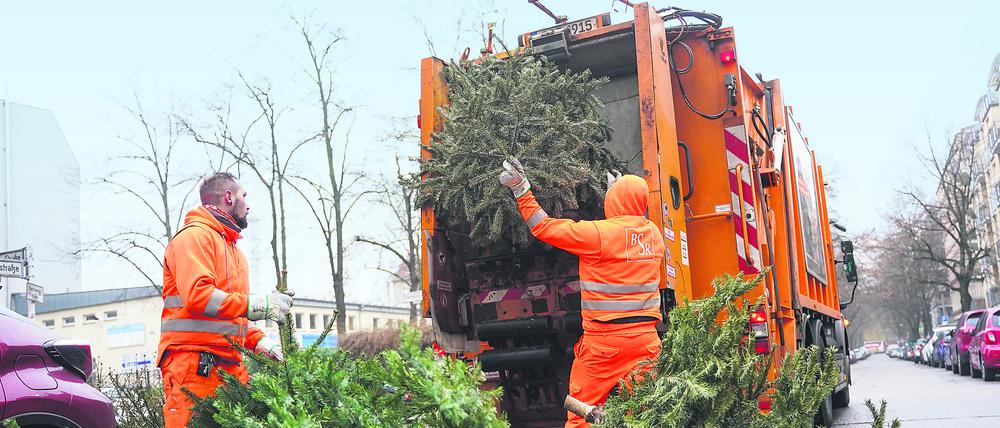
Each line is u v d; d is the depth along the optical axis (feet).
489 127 19.17
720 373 8.61
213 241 14.01
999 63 208.03
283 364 8.57
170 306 13.85
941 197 174.50
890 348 276.00
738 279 9.61
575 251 15.71
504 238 20.86
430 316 20.58
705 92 23.02
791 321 24.53
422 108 21.43
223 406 8.76
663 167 19.98
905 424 29.25
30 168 180.14
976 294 257.96
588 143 19.70
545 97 20.16
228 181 14.89
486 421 6.84
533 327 20.58
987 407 33.76
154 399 22.31
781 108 27.73
